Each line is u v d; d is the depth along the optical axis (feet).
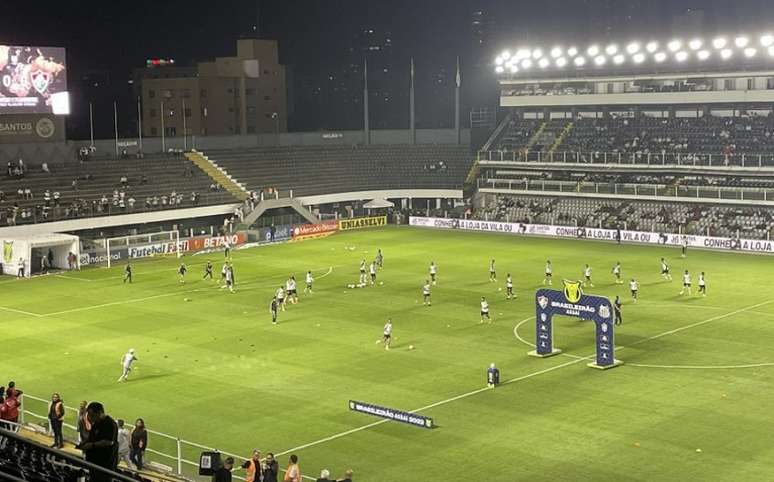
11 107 340.39
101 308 231.09
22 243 282.15
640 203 361.92
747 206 337.52
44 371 173.17
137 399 155.02
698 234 325.42
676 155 353.10
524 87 413.18
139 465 118.11
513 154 392.06
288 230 354.95
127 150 395.34
